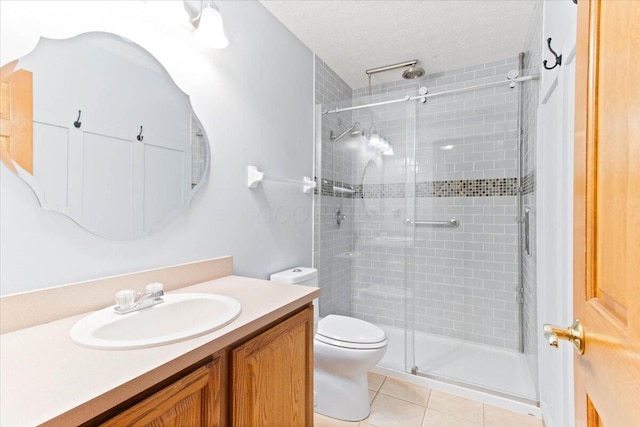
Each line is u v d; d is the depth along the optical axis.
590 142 0.56
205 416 0.72
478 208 2.39
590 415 0.55
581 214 0.60
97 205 0.98
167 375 0.61
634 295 0.40
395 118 2.54
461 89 2.25
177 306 1.00
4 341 0.70
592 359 0.54
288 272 1.88
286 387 1.01
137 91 1.09
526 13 1.81
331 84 2.54
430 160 2.52
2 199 0.77
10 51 0.79
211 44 1.27
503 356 2.26
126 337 0.86
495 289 2.38
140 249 1.10
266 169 1.78
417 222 2.60
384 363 2.16
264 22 1.76
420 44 2.15
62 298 0.86
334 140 2.54
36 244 0.83
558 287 1.25
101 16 0.98
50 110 0.87
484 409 1.71
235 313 0.87
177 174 1.24
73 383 0.53
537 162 1.66
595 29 0.54
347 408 1.62
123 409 0.55
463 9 1.77
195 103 1.32
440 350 2.36
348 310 2.76
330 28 1.97
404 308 2.38
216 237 1.42
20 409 0.46
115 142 1.03
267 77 1.79
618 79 0.46
